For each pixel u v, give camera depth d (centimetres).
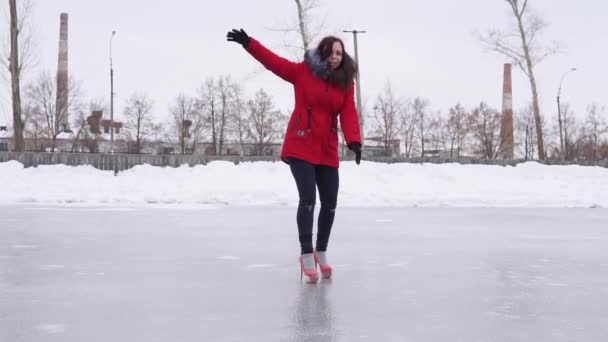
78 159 2108
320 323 321
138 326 312
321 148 475
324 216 470
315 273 441
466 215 1114
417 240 718
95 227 829
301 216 459
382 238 737
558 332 303
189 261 541
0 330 302
